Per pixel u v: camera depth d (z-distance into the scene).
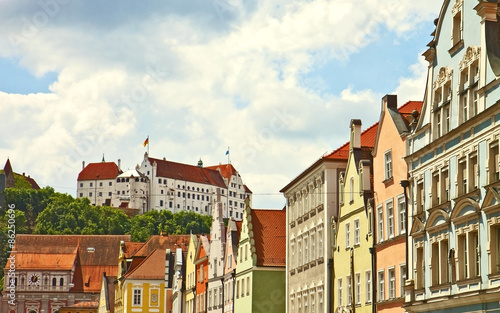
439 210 44.53
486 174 39.62
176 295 121.25
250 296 80.75
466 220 41.53
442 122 45.12
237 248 91.06
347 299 60.22
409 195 49.25
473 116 41.22
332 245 64.62
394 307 51.38
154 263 135.12
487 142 39.66
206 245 105.94
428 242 46.28
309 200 70.75
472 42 41.94
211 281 100.56
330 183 65.81
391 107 54.16
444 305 43.53
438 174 45.53
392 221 52.94
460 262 42.28
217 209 101.00
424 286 46.69
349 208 60.78
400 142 51.62
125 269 150.88
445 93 45.09
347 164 61.88
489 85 39.53
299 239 73.50
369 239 56.31
